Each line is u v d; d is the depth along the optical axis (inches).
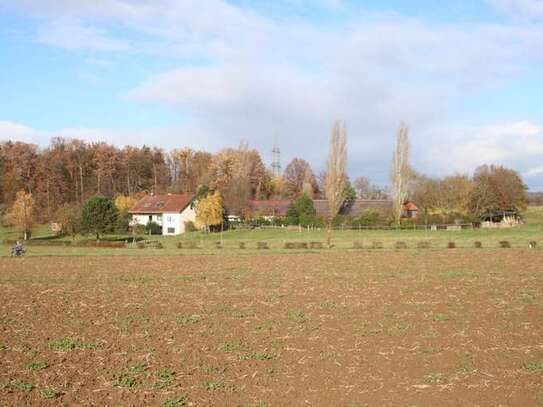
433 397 490.6
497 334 714.8
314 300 981.2
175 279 1302.9
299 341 683.4
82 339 700.7
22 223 3302.2
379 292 1063.6
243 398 489.4
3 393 504.1
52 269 1571.1
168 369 570.3
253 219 3969.0
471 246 2234.3
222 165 5034.5
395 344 665.6
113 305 952.3
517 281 1198.3
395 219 3427.7
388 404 475.2
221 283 1224.8
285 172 6279.5
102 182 5477.4
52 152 5295.3
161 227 3909.9
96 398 491.8
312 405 472.7
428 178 3912.4
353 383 527.5
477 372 557.6
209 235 3390.7
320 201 4530.0
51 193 5029.5
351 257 1833.2
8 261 1841.8
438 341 678.5
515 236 2765.7
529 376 544.7
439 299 979.3
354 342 676.7
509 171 3880.4
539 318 815.7
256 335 716.7
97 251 2369.6
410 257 1788.9
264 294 1055.6
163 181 5876.0
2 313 887.7
